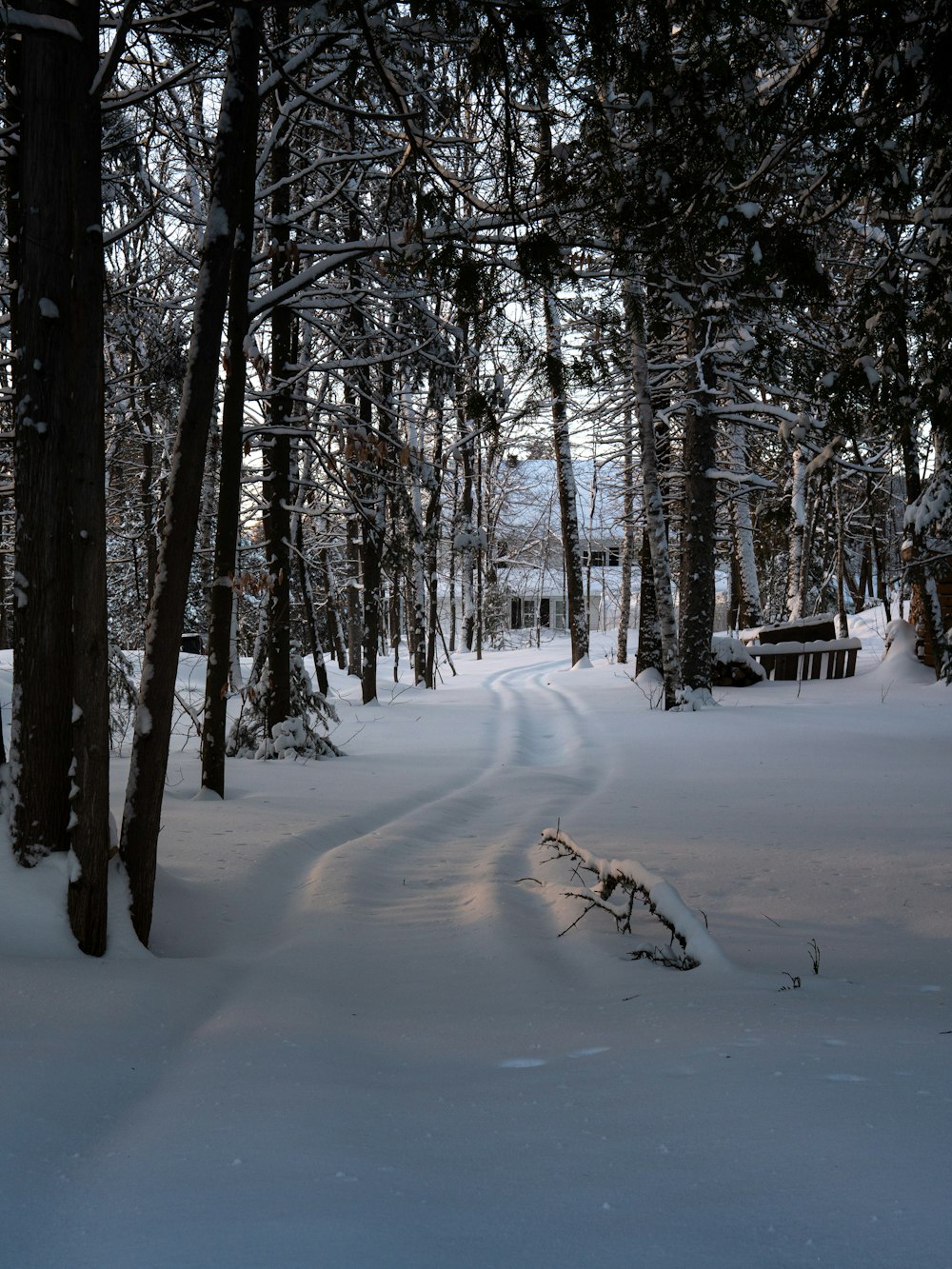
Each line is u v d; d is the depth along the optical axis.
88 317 5.13
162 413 17.19
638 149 7.03
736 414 20.48
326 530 33.84
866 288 7.75
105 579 5.26
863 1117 2.65
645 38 6.59
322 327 12.45
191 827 8.98
